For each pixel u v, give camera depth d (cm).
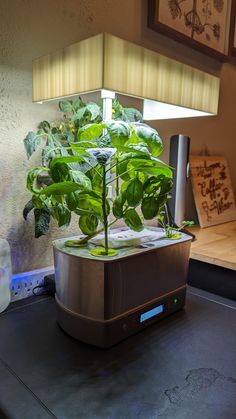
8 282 85
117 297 65
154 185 62
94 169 65
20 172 88
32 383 55
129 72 66
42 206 73
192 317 79
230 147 176
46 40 89
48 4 89
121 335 67
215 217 149
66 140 90
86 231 73
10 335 71
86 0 97
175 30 124
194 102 83
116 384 54
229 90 166
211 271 100
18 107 86
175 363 60
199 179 147
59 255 69
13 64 83
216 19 143
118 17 107
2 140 84
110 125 60
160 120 127
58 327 74
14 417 47
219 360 61
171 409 48
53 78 75
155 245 73
